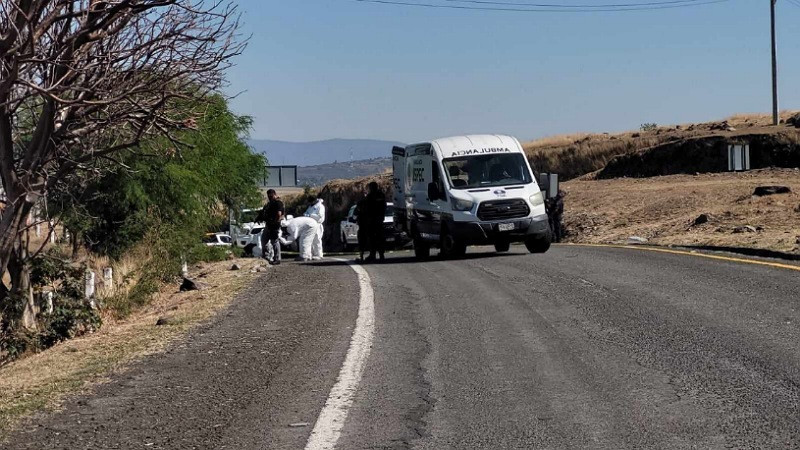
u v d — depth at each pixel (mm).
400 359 10031
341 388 8680
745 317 11547
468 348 10500
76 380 9570
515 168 24297
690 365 9070
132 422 7719
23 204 12695
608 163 61156
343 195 74250
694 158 56250
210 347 11250
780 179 43250
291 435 7113
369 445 6781
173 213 24453
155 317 14758
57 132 12367
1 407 8445
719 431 6777
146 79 12109
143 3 11641
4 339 14344
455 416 7523
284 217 27250
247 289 17625
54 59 11250
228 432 7273
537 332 11344
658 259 19297
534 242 24141
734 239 22562
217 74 12445
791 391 7848
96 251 23047
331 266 22984
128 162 22031
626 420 7188
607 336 10844
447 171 24094
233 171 30312
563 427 7062
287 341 11445
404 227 27078
